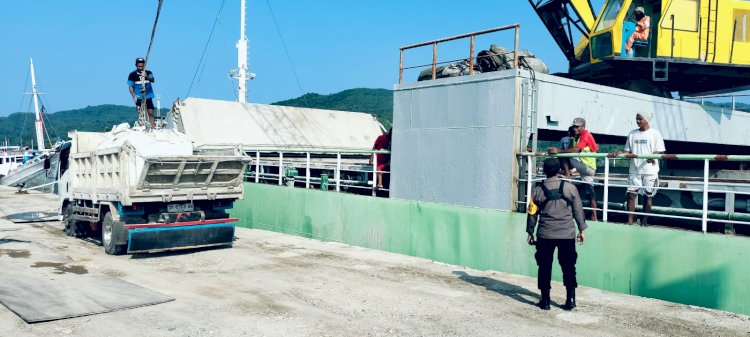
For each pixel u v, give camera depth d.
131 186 10.01
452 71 10.77
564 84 9.70
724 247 6.68
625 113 10.75
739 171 10.59
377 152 11.88
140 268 9.28
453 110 9.95
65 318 6.09
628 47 11.37
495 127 9.20
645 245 7.40
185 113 17.77
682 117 11.74
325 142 19.44
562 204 6.61
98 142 12.80
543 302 6.77
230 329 5.86
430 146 10.40
